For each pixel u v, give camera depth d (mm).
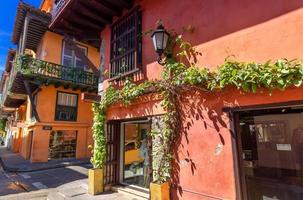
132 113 5875
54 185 8430
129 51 6129
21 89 15391
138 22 6039
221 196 3818
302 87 3184
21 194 7293
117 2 6188
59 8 6344
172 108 4766
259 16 3799
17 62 13523
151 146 5520
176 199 4504
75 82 14570
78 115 15375
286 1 3516
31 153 13969
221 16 4344
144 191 5738
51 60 14461
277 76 3223
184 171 4453
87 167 12352
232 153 3766
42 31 14477
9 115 28609
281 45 3484
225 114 3953
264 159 3914
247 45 3887
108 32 7180
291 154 3758
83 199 5750
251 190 3795
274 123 3938
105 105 6555
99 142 6477
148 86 5215
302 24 3312
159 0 5676
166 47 5031
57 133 14570
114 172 6613
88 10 6309
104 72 6926
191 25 4836
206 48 4492
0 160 14938
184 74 4527
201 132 4273
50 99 14305
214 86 3979
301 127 3740
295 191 3619
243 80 3574
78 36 7340
